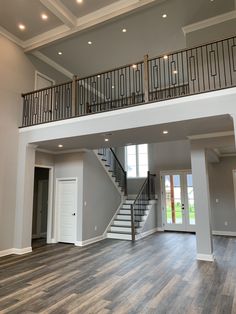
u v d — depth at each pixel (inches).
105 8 216.7
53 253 229.1
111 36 245.1
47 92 281.4
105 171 319.9
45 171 342.0
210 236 203.6
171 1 200.2
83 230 266.5
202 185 210.4
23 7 212.4
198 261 199.5
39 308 119.5
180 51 181.5
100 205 302.0
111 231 311.7
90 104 310.8
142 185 370.6
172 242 276.8
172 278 160.4
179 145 370.3
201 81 220.7
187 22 226.1
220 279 157.6
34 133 238.1
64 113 287.7
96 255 220.7
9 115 239.5
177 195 361.7
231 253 224.5
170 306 121.3
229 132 204.4
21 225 231.6
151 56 282.0
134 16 217.2
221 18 218.8
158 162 381.7
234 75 208.5
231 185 322.7
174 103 173.3
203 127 188.1
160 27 232.8
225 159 330.0
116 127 193.5
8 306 121.8
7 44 244.1
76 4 212.4
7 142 235.1
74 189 280.2
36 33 247.1
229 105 156.8
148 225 333.1
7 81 240.5
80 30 231.8
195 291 139.3
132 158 414.3
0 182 225.3
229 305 122.0
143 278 160.7
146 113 182.7
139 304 123.6
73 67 306.7
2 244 222.4
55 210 285.9
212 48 213.6
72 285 149.1
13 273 171.5
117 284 150.6
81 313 114.3
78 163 278.5
